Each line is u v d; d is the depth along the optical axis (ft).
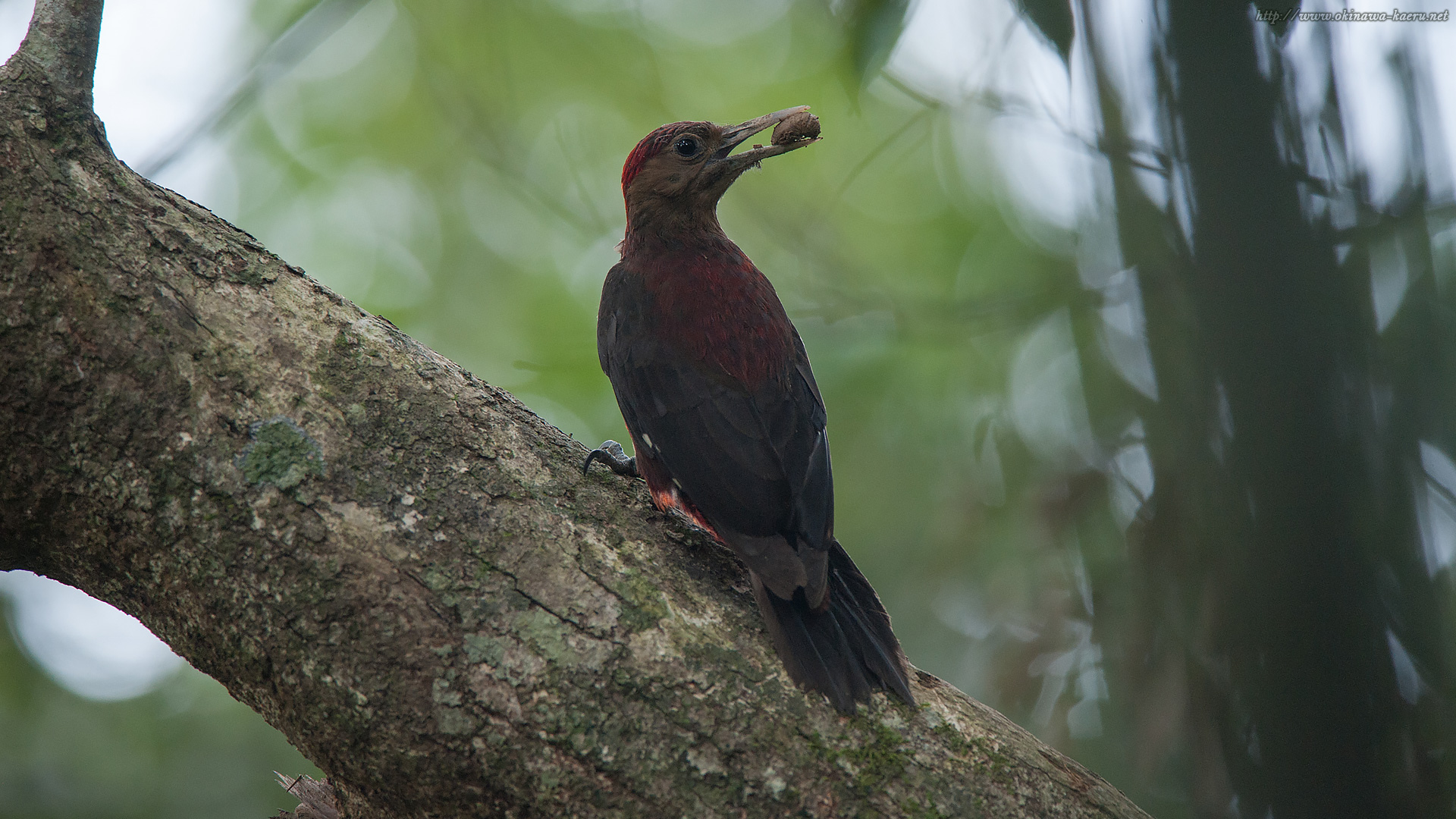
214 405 16.96
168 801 45.50
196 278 17.67
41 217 16.85
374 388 17.89
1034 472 28.91
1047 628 27.84
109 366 16.70
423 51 45.21
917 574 36.09
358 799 17.42
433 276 47.96
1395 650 20.71
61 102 17.65
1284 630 20.81
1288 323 21.33
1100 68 24.58
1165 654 23.11
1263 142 21.66
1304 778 20.42
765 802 16.05
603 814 15.85
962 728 17.49
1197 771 22.15
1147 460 25.73
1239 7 21.85
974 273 42.04
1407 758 20.18
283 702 16.53
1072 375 33.45
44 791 44.52
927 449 37.14
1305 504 20.90
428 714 15.99
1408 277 22.13
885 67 25.31
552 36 45.55
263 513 16.49
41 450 16.60
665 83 47.37
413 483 17.26
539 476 18.33
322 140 49.29
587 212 42.96
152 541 16.63
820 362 33.06
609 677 16.37
